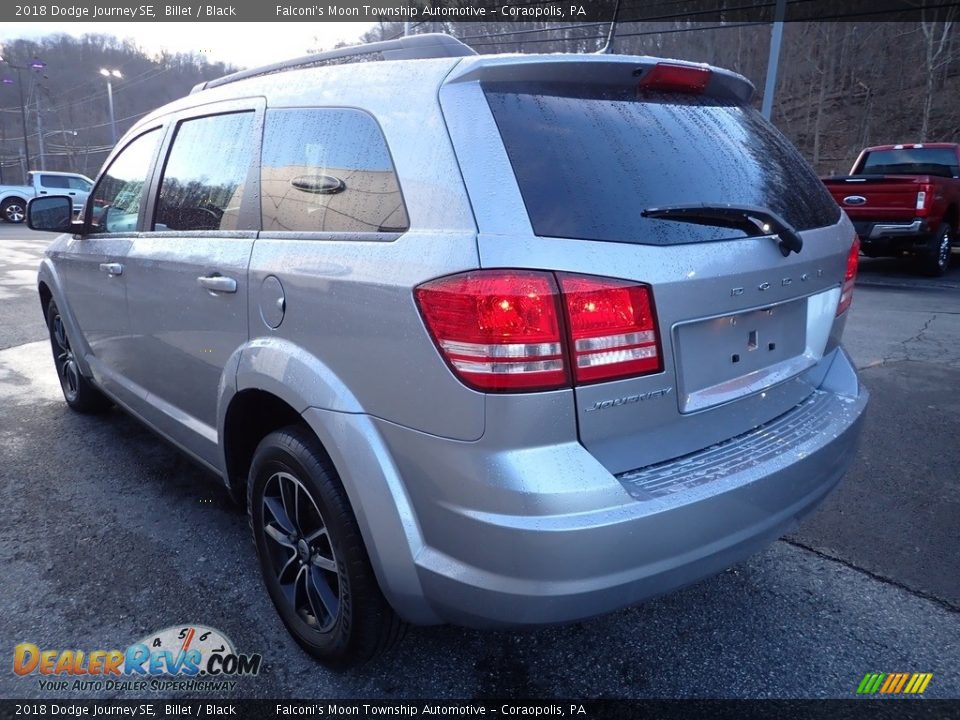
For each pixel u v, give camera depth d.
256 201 2.38
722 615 2.52
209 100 2.79
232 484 2.64
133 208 3.18
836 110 46.06
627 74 2.02
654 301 1.72
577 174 1.76
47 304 4.41
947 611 2.55
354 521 1.97
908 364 5.70
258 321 2.23
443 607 1.79
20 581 2.67
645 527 1.65
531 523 1.58
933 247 10.22
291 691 2.16
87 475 3.60
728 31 43.44
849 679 2.21
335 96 2.14
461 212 1.71
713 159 2.06
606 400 1.68
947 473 3.66
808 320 2.33
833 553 2.93
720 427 2.00
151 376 3.09
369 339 1.82
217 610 2.54
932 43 38.00
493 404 1.60
